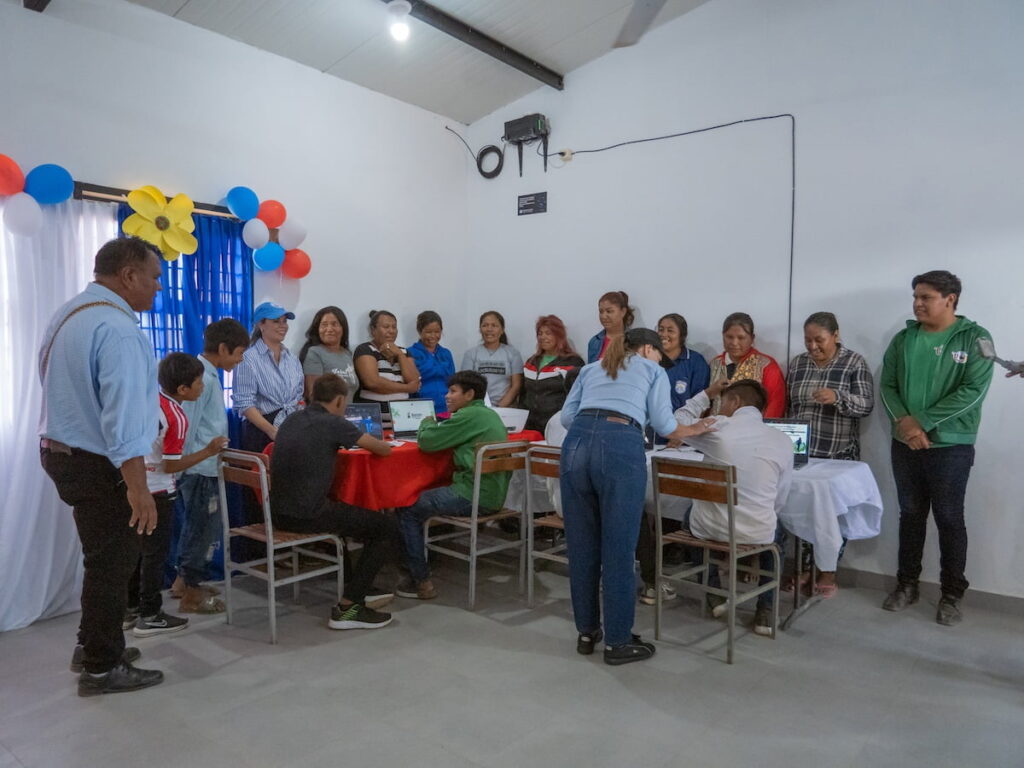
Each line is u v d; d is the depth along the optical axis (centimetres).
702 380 416
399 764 205
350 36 416
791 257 401
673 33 443
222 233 395
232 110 406
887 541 370
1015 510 334
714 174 429
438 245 532
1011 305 336
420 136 516
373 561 308
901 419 333
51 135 334
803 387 378
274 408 392
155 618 300
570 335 502
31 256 319
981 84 341
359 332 480
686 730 225
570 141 496
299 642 294
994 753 213
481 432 337
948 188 351
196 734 221
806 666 273
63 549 327
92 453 227
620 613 267
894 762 208
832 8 383
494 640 296
